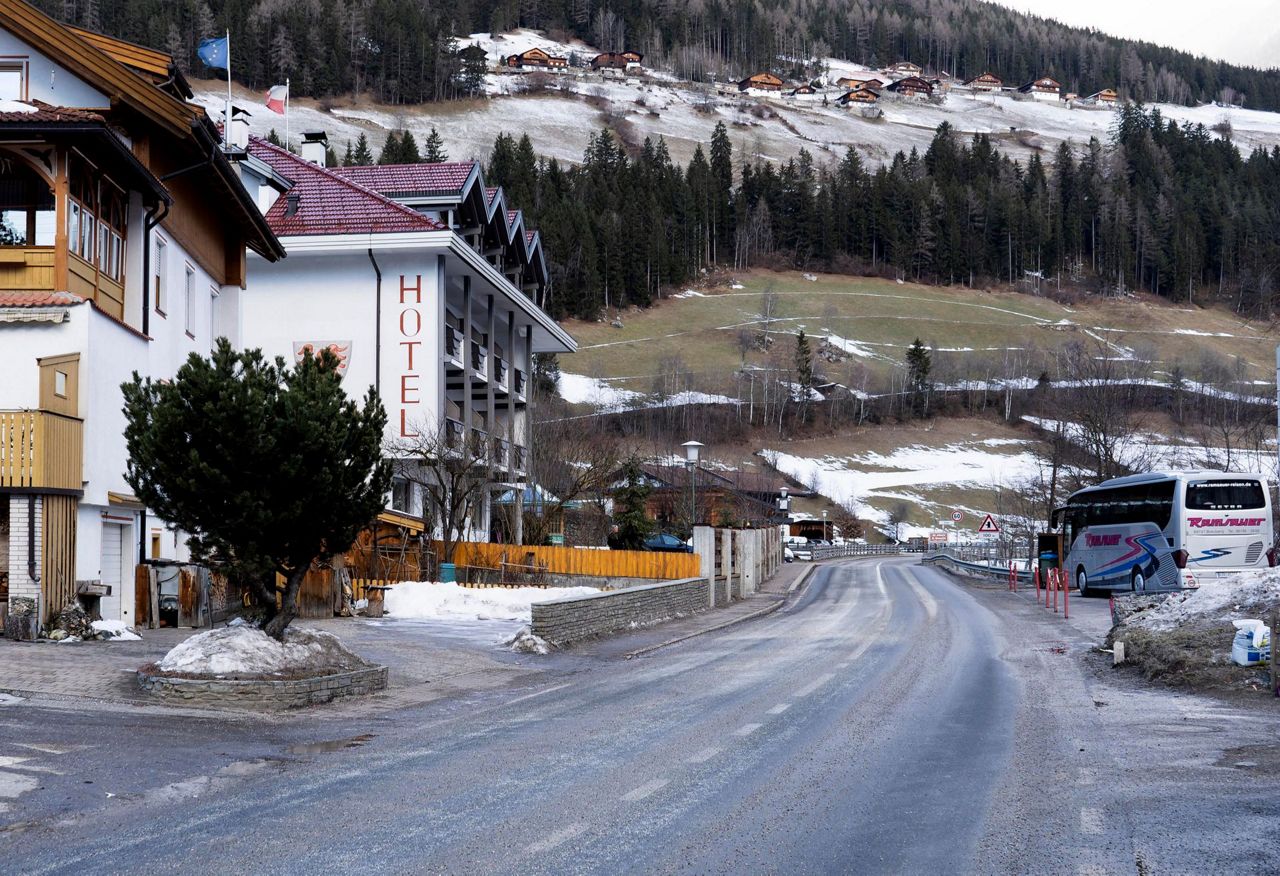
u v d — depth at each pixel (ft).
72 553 65.51
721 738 38.65
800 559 278.05
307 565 52.54
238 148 120.47
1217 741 38.47
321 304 129.80
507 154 616.39
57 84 76.84
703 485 254.27
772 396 464.65
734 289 638.53
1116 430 163.22
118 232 77.56
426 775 32.42
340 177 134.72
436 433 126.11
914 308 635.66
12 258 68.39
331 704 48.03
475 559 128.06
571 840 25.05
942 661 64.34
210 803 28.68
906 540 355.36
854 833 25.84
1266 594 64.59
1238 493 114.42
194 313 90.89
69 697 45.21
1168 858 23.80
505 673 60.64
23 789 29.99
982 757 35.32
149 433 49.08
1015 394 507.30
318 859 23.43
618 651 72.74
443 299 130.31
